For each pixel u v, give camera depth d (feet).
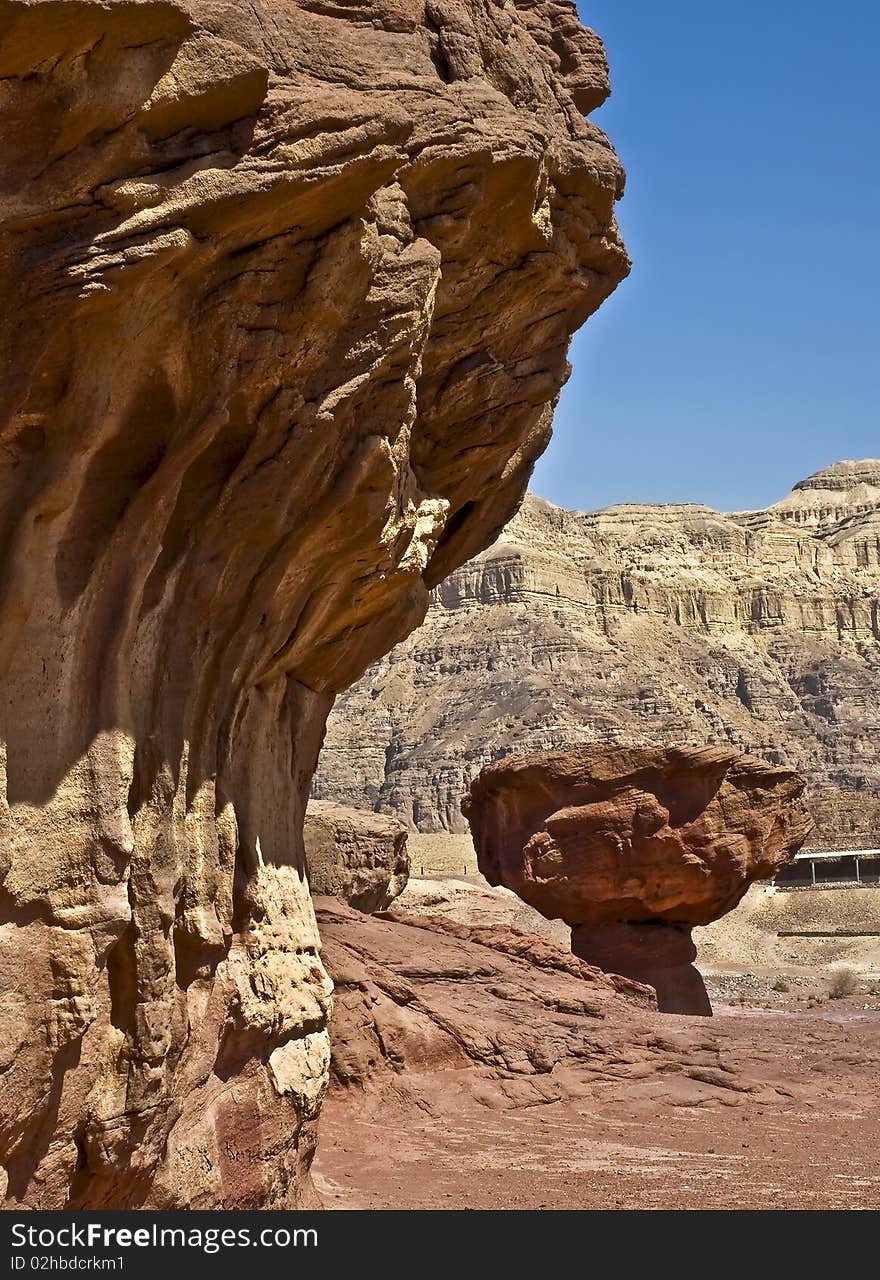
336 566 34.78
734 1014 112.47
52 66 21.86
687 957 113.60
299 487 30.25
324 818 107.34
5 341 23.04
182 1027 28.96
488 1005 72.64
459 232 33.58
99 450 25.58
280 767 37.91
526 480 50.34
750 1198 45.88
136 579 26.45
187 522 28.86
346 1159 51.75
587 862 111.34
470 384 41.06
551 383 44.16
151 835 27.22
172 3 22.20
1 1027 22.91
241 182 24.72
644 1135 58.34
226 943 31.35
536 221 36.91
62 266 22.77
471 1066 65.62
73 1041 24.34
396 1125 58.75
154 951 26.96
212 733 31.07
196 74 23.31
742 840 111.65
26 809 23.86
